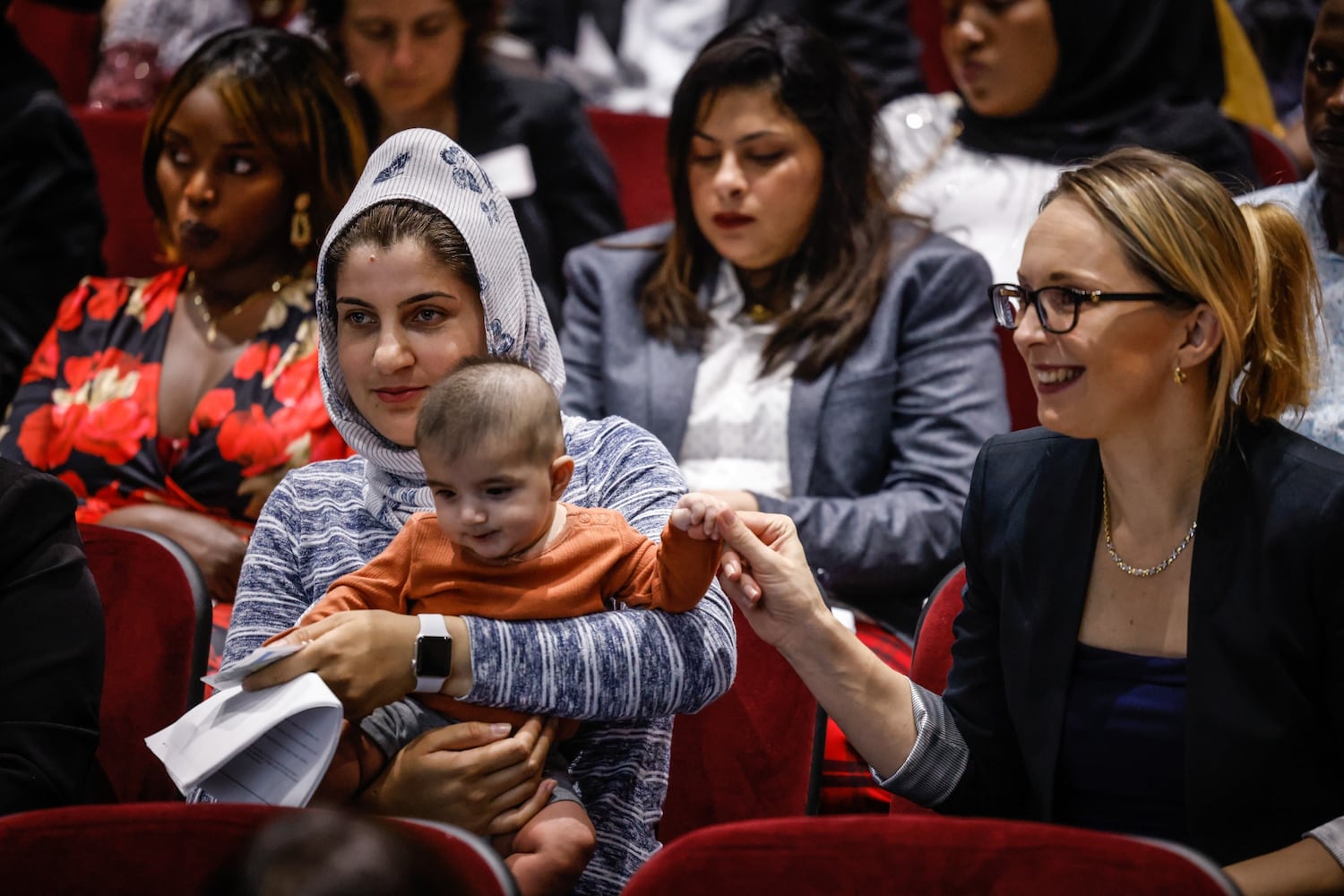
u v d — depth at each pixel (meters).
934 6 10.73
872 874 3.31
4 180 8.14
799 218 6.88
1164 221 4.01
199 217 6.78
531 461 3.98
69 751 4.21
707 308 7.07
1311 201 6.11
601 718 4.07
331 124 6.93
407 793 3.91
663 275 7.12
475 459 3.94
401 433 4.46
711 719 5.12
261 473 6.57
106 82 9.90
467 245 4.45
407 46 8.41
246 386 6.70
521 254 4.68
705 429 6.80
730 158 6.81
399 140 4.58
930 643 5.02
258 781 3.77
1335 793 4.04
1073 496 4.40
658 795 4.38
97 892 3.40
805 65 6.80
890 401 6.71
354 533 4.56
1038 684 4.36
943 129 8.62
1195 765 4.04
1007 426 6.76
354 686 3.86
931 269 6.88
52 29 10.49
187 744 3.75
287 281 6.91
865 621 6.43
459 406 3.96
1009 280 8.07
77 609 4.32
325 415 6.60
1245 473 4.10
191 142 6.78
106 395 6.81
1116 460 4.25
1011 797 4.55
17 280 8.04
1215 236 4.02
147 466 6.71
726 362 6.89
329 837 2.77
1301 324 4.17
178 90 6.81
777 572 4.31
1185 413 4.17
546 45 11.38
